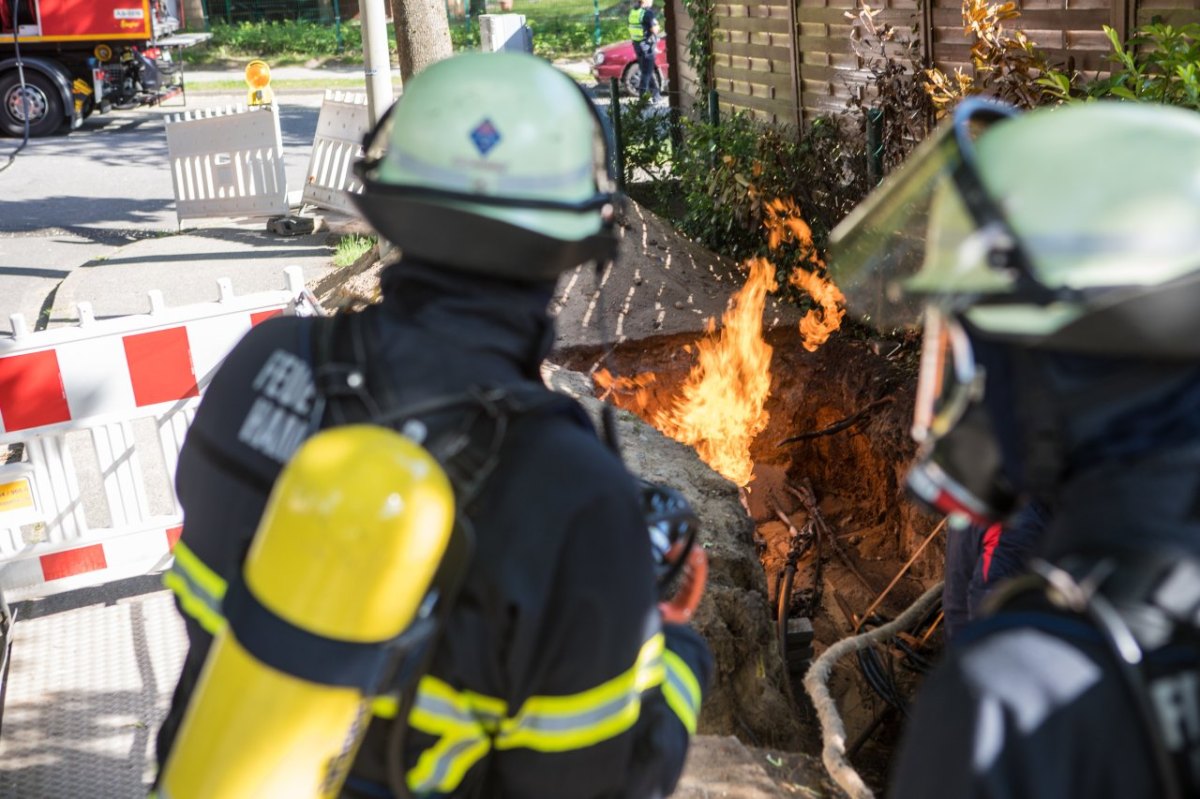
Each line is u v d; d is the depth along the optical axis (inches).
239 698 46.7
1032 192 44.0
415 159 55.2
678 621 63.2
